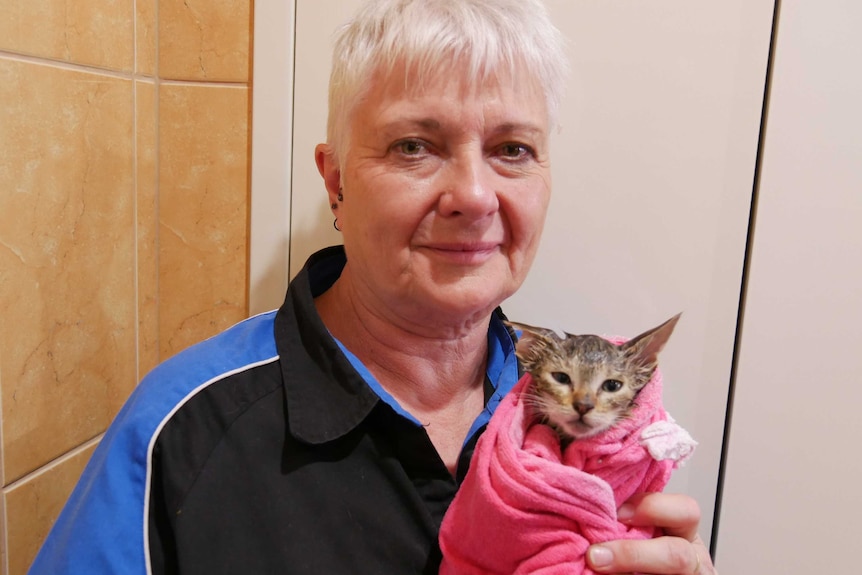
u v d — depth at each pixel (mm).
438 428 681
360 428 598
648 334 520
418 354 666
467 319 625
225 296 888
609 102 789
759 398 809
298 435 573
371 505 580
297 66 821
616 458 492
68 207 712
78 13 706
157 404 587
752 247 789
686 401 824
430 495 605
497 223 591
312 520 563
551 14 783
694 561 505
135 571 544
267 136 839
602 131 795
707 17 763
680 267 805
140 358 871
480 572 508
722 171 783
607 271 818
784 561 830
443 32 536
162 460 568
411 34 538
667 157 790
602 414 487
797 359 798
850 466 806
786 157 770
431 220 567
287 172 844
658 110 784
